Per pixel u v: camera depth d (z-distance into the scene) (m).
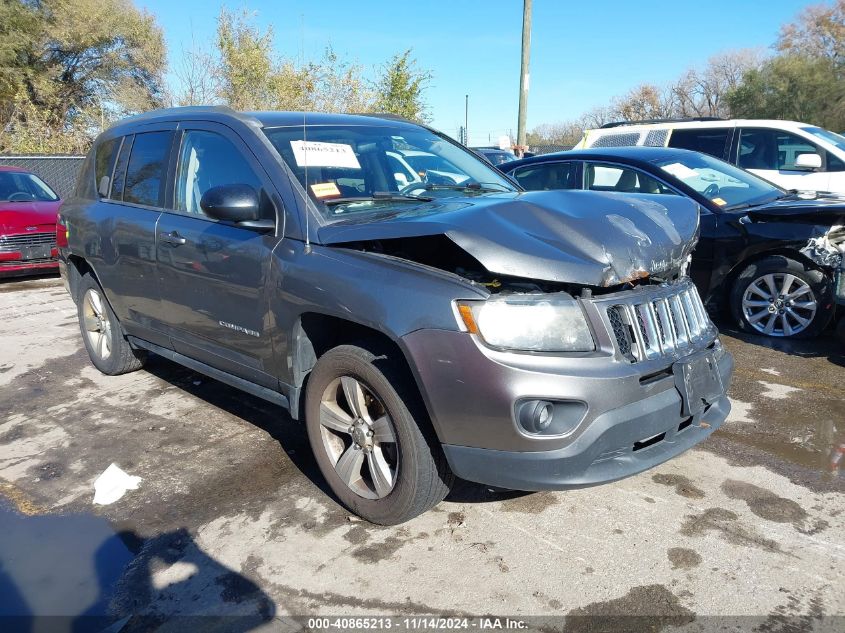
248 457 3.77
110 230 4.40
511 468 2.54
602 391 2.49
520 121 17.86
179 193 3.94
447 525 3.02
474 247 2.55
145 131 4.38
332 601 2.54
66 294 8.58
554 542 2.86
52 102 26.39
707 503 3.13
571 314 2.58
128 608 2.55
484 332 2.51
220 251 3.47
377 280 2.75
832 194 6.11
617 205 3.03
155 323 4.27
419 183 3.79
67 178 14.09
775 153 8.27
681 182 5.98
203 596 2.60
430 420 2.69
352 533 2.99
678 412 2.74
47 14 26.88
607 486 3.30
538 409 2.46
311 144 3.54
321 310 2.92
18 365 5.60
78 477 3.62
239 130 3.57
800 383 4.56
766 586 2.54
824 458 3.54
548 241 2.66
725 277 5.63
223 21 19.41
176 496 3.37
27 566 2.83
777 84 41.62
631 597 2.51
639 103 53.50
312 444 3.22
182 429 4.18
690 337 2.95
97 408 4.58
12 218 9.02
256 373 3.50
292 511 3.19
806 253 5.13
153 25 28.56
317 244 3.05
